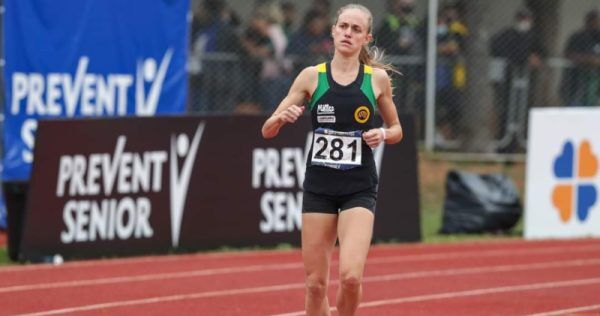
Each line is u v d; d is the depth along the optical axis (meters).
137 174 29.45
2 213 33.66
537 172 35.88
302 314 22.02
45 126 28.05
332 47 37.34
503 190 36.69
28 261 27.95
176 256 29.80
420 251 32.34
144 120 29.56
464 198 36.44
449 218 36.44
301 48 40.97
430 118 42.84
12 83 32.47
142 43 34.84
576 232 36.44
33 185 27.91
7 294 23.69
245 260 29.53
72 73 33.50
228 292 24.62
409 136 33.62
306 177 16.88
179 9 35.59
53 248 28.22
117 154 29.08
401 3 42.59
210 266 28.36
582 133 36.34
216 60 40.00
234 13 40.34
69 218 28.41
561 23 47.28
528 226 35.84
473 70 44.50
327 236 16.73
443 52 43.28
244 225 31.20
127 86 34.59
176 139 30.08
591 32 46.69
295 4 43.84
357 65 16.72
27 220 27.88
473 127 44.50
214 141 30.73
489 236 36.03
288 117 16.31
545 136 35.81
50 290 24.31
